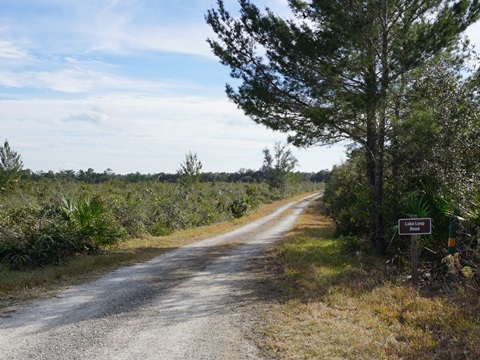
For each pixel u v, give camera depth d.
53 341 5.73
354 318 6.52
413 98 12.07
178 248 16.19
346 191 18.58
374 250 13.25
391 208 12.16
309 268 10.91
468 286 6.83
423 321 6.02
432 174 10.67
